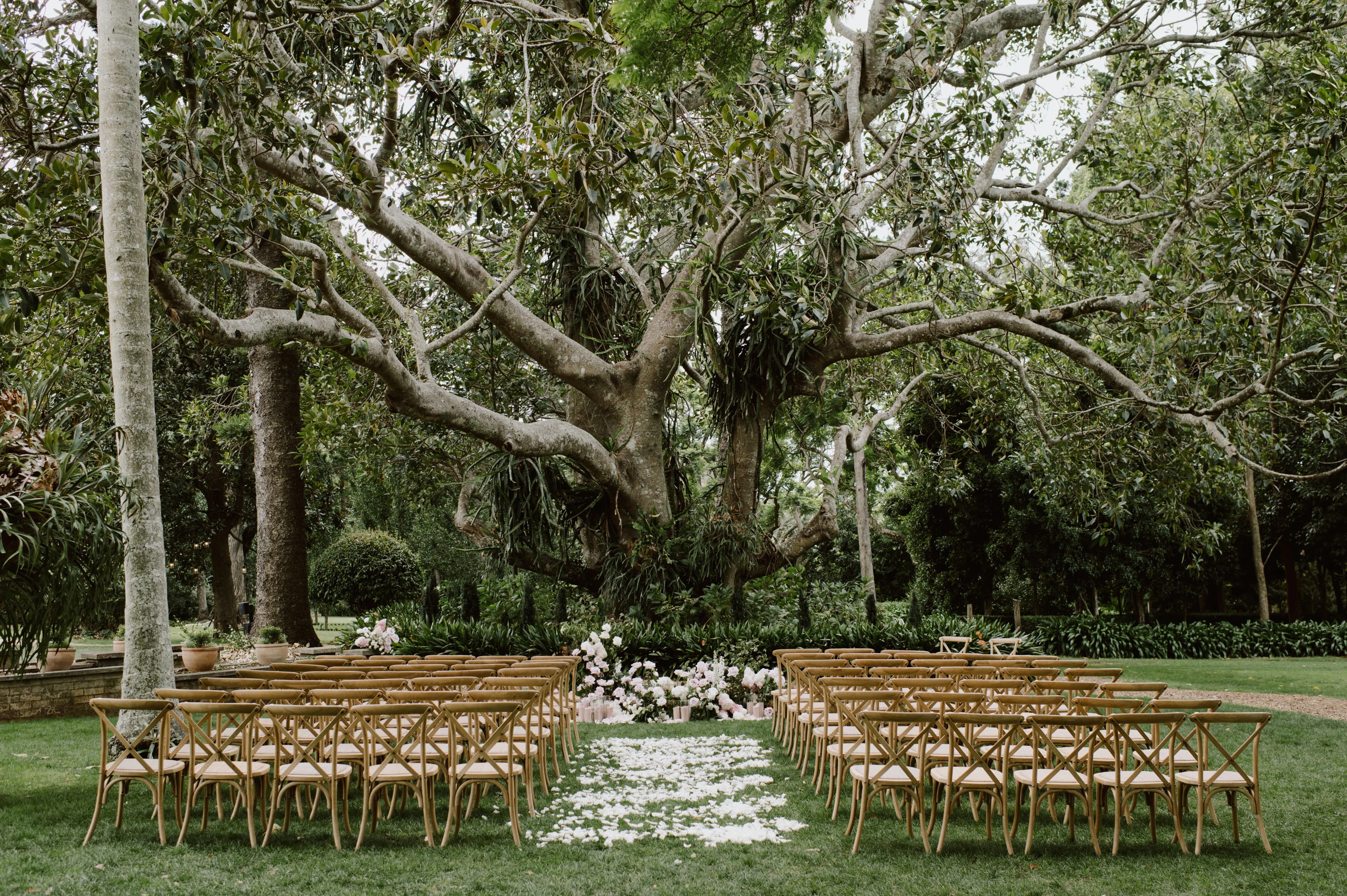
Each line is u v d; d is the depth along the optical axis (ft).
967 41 45.34
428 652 41.19
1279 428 58.75
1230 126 45.16
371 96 32.89
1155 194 43.83
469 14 34.96
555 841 17.89
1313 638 63.16
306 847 17.49
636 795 21.89
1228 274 33.42
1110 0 42.78
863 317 44.83
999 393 52.31
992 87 35.42
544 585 49.83
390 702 19.72
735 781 23.39
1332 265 32.99
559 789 22.59
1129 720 16.89
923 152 36.35
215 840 17.90
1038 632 62.95
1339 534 69.87
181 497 73.26
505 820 19.69
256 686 22.71
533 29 38.91
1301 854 16.89
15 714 33.58
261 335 28.63
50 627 20.59
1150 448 44.39
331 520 82.53
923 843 17.69
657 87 31.99
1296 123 31.96
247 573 118.11
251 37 29.81
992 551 65.67
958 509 67.67
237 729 17.62
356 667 26.16
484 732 22.38
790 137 33.35
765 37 31.68
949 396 62.80
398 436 51.34
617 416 45.21
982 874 15.83
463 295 38.32
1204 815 19.81
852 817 18.69
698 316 40.63
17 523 19.20
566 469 47.24
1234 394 38.63
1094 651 61.77
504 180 31.12
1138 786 17.33
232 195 27.81
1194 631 63.16
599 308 47.29
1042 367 49.44
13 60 25.36
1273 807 20.26
